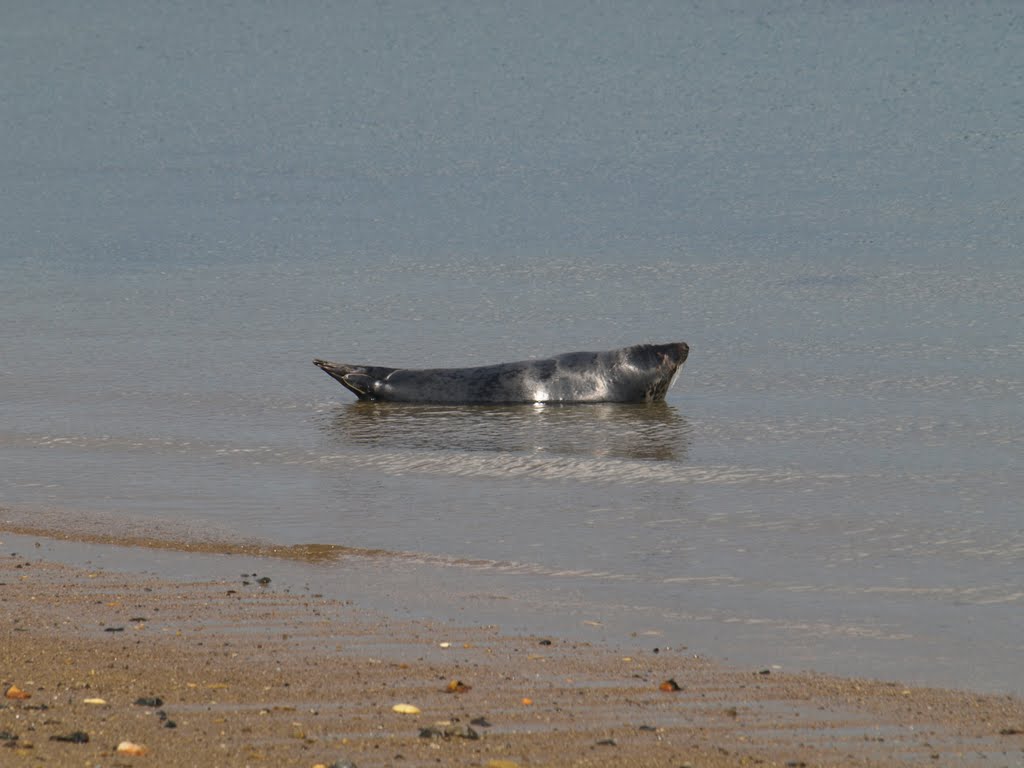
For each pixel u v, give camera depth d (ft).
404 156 536.42
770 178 470.80
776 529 159.12
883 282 325.83
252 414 227.40
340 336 288.71
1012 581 138.62
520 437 210.79
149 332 293.43
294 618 124.36
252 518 164.86
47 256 381.19
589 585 137.28
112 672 107.45
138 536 156.15
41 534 157.17
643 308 309.83
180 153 557.33
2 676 106.11
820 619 126.00
